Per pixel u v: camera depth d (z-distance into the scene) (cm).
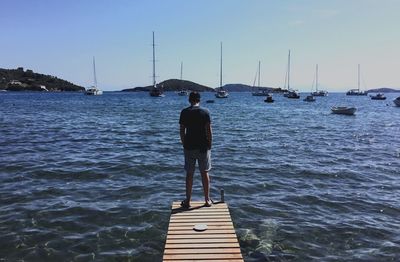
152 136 2975
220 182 1548
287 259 896
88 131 3278
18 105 7912
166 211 1173
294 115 5819
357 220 1148
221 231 773
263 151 2311
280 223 1104
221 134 3178
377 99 13350
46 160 1917
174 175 1645
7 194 1327
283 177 1652
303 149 2423
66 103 8988
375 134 3375
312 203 1302
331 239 1009
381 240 1009
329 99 14150
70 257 884
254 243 970
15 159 1931
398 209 1260
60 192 1362
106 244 951
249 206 1245
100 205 1226
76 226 1055
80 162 1875
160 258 888
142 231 1027
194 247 705
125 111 6222
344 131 3600
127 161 1914
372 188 1512
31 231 1015
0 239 963
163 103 9331
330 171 1781
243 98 13412
